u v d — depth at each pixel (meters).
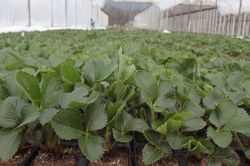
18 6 5.79
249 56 1.65
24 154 0.51
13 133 0.42
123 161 0.51
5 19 5.29
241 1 6.53
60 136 0.42
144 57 0.93
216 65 0.98
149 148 0.46
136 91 0.56
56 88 0.49
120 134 0.47
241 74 0.63
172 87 0.51
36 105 0.47
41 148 0.51
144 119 0.53
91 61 0.59
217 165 0.45
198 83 0.68
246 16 7.47
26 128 0.46
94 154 0.42
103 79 0.56
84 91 0.47
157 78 0.63
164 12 14.91
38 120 0.46
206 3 10.94
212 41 2.68
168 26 15.39
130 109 0.55
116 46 1.28
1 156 0.40
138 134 0.58
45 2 6.98
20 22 5.92
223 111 0.46
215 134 0.45
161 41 2.46
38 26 6.78
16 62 0.71
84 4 10.67
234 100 0.53
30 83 0.46
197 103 0.53
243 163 0.51
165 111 0.48
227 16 8.47
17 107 0.44
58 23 8.16
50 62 0.76
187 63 0.81
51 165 0.49
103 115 0.44
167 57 0.97
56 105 0.47
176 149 0.46
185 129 0.47
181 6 13.12
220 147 0.47
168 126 0.46
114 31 4.04
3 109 0.43
